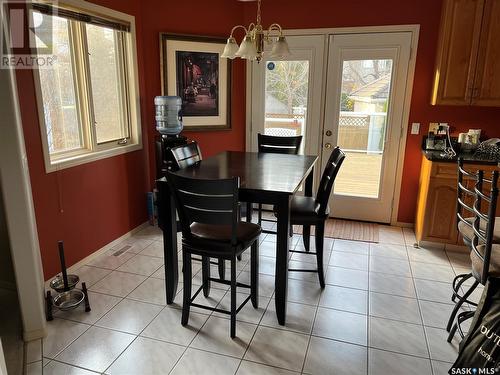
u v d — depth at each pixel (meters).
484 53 3.18
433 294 2.70
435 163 3.29
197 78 4.07
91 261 3.17
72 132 3.04
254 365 1.99
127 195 3.65
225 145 4.41
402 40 3.69
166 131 3.80
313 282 2.86
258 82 4.28
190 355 2.05
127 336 2.21
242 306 2.30
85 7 2.88
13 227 2.00
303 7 3.94
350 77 3.96
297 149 3.65
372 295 2.68
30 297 2.11
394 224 4.14
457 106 3.66
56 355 2.04
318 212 2.61
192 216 2.08
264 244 3.59
